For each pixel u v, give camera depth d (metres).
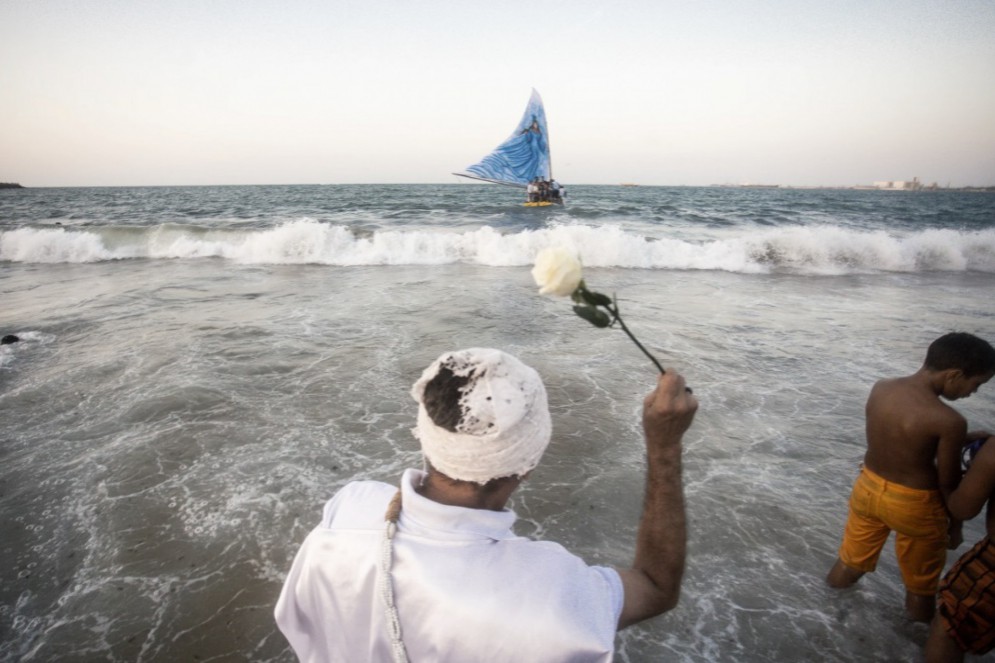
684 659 2.52
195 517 3.37
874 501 2.59
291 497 3.58
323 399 5.04
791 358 6.31
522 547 0.92
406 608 0.88
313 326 7.22
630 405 4.98
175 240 13.81
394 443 4.28
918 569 2.61
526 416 0.89
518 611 0.84
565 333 7.02
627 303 8.82
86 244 13.20
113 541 3.17
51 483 3.71
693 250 12.91
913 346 6.78
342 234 13.16
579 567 0.93
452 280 10.38
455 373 0.92
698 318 7.93
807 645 2.59
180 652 2.50
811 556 3.16
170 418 4.63
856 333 7.30
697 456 4.18
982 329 7.50
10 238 12.98
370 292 9.27
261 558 3.05
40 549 3.11
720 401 5.13
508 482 0.96
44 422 4.55
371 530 0.98
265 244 12.94
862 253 12.89
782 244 12.95
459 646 0.85
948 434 2.33
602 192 97.88
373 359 6.03
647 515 1.08
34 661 2.45
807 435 4.52
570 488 3.73
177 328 7.11
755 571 3.04
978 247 12.92
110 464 3.94
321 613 1.00
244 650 2.51
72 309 8.13
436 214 26.83
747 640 2.62
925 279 11.42
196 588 2.85
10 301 8.71
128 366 5.77
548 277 0.97
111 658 2.47
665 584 1.03
